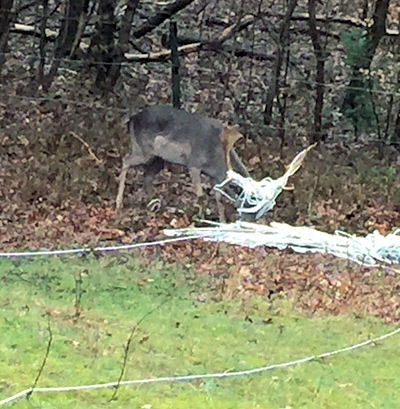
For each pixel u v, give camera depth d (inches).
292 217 534.3
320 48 724.0
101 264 424.8
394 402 303.7
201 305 385.4
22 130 613.0
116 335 332.2
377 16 749.3
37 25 823.7
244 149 642.2
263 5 898.7
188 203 547.2
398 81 762.2
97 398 274.8
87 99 721.0
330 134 753.6
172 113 526.3
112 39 754.2
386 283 436.5
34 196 521.0
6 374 284.0
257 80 824.9
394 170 665.6
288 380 310.5
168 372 304.5
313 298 409.1
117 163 592.4
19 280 387.9
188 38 812.0
